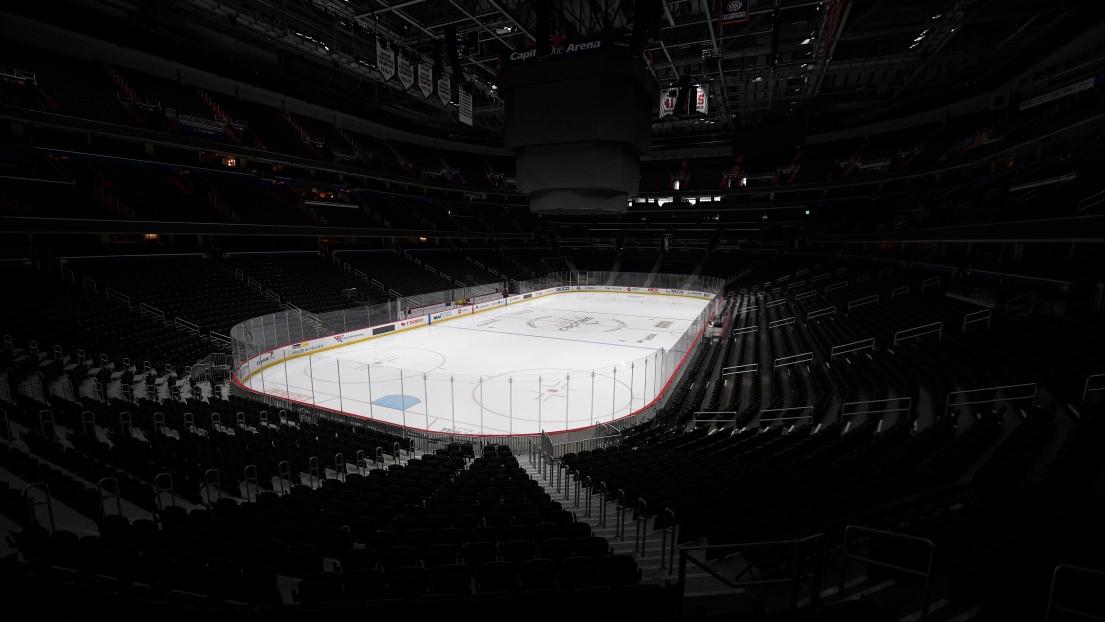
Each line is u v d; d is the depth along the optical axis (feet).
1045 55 94.22
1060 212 62.85
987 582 15.51
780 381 64.18
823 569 19.29
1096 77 78.48
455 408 61.72
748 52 94.27
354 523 24.62
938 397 45.29
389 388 68.95
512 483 32.09
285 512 25.93
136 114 92.43
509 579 18.31
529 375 75.77
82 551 19.51
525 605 15.66
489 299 135.54
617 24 78.54
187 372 63.72
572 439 50.52
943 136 135.54
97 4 89.20
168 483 30.27
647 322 120.67
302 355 84.02
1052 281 68.18
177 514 25.17
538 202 62.08
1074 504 22.00
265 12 86.12
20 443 36.35
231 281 97.14
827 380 57.21
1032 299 66.49
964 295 79.92
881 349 66.80
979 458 30.58
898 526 21.11
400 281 131.95
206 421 44.16
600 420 57.77
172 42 106.93
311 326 86.48
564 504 32.42
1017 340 55.42
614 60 53.83
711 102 132.26
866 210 147.43
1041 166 90.12
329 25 91.61
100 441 35.94
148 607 14.99
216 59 115.34
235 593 18.26
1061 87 86.99
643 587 16.21
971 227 80.69
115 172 92.07
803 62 97.04
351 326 94.58
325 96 141.90
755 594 18.10
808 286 131.64
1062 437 33.09
